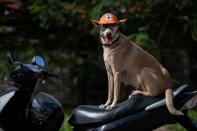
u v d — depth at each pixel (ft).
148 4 39.81
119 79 18.34
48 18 40.88
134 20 40.01
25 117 18.84
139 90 18.62
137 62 18.29
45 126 18.71
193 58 51.13
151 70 18.22
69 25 41.86
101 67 46.21
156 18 40.65
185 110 18.08
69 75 52.29
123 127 17.66
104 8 38.78
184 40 44.19
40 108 18.72
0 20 45.91
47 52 44.83
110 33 17.93
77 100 52.95
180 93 17.99
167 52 46.83
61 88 53.01
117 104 18.12
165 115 17.90
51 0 40.73
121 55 18.22
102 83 52.70
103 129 17.56
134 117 17.72
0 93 18.99
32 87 18.58
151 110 17.78
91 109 18.20
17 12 45.52
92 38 45.09
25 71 18.40
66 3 41.19
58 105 19.03
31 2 43.24
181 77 50.78
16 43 44.06
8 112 18.53
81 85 53.21
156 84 18.15
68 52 46.80
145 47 37.19
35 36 45.88
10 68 41.01
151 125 17.92
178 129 32.30
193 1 40.06
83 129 18.22
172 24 41.78
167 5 40.06
